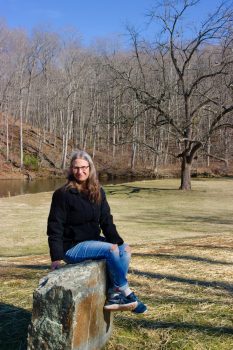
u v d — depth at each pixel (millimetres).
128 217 16125
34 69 60750
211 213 17422
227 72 23984
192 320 4145
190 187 26719
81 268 3240
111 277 3506
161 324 4043
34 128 57250
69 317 2922
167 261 6609
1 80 55375
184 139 24516
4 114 57156
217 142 42281
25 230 12977
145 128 39188
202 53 26906
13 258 8203
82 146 53438
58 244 3465
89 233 3574
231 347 3646
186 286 5227
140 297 4777
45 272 6203
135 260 6684
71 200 3496
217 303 4613
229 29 23719
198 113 25781
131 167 46312
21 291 5117
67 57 57312
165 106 30297
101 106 55219
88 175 3555
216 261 6637
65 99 54875
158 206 19469
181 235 12188
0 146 47156
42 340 2965
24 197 21938
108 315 3645
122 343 3672
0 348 3709
